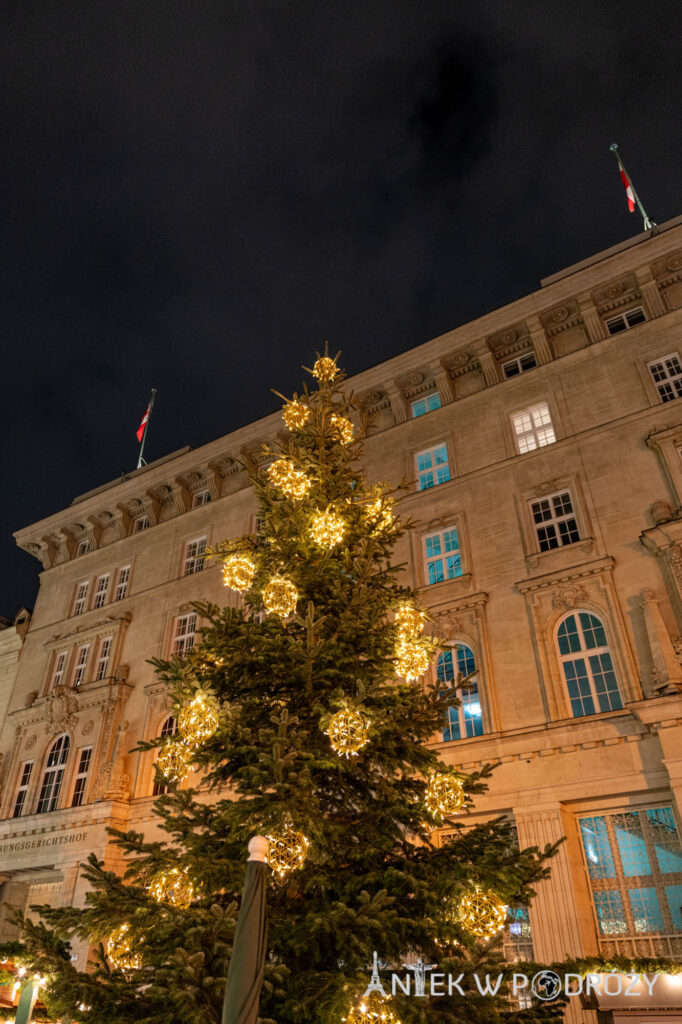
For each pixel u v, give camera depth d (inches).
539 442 994.1
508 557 916.6
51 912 355.9
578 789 722.2
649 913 664.4
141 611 1299.2
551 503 930.1
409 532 1016.2
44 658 1400.1
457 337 1103.6
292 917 359.6
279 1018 325.1
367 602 473.1
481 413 1061.1
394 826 407.8
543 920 673.6
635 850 694.5
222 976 323.0
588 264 1064.2
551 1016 368.8
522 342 1083.9
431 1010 312.7
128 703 1191.6
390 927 338.3
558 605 839.1
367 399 1194.6
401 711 431.5
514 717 805.2
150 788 1081.4
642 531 804.0
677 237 962.7
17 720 1317.7
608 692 773.3
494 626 876.6
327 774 430.0
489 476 993.5
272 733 383.9
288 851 333.4
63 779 1162.0
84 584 1465.3
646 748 706.2
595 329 1017.5
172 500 1432.1
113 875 373.1
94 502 1492.4
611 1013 530.0
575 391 985.5
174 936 338.6
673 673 706.2
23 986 496.7
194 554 1318.9
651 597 762.8
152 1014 320.2
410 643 447.2
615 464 895.1
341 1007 305.4
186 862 357.1
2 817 1202.6
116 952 351.3
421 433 1107.3
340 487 522.9
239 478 1344.7
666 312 956.0
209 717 393.1
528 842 718.5
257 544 524.4
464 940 350.3
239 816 359.3
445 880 347.3
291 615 514.3
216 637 447.2
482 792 427.5
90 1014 318.7
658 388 929.5
